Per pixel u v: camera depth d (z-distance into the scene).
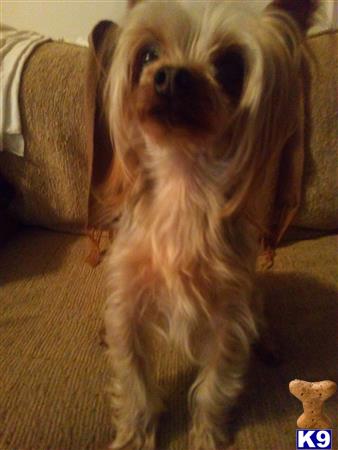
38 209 1.21
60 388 0.74
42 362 0.79
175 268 0.66
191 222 0.66
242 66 0.63
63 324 0.89
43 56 1.13
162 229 0.67
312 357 0.83
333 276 1.06
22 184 1.18
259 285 0.93
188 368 0.83
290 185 1.05
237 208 0.67
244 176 0.66
